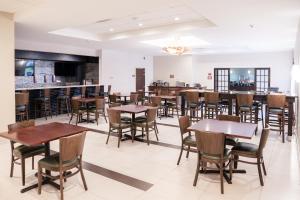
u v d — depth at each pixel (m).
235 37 7.99
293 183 3.46
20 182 3.43
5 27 5.23
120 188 3.29
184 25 6.94
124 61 12.94
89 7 4.77
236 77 12.73
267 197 3.07
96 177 3.63
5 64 5.27
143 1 4.42
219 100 6.84
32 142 2.87
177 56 13.93
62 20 5.75
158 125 7.28
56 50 10.11
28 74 9.80
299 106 5.17
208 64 13.41
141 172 3.83
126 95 9.60
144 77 14.36
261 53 12.08
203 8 4.67
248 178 3.62
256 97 6.25
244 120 6.53
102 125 7.25
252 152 3.43
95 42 9.41
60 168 2.89
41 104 8.33
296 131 6.23
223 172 3.49
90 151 4.82
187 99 7.32
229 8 4.66
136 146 5.18
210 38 8.25
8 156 4.45
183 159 4.39
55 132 3.33
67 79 11.46
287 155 4.66
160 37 8.19
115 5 4.64
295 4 4.38
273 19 5.49
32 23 6.04
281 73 11.70
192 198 3.04
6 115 5.32
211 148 3.20
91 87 10.35
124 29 8.09
